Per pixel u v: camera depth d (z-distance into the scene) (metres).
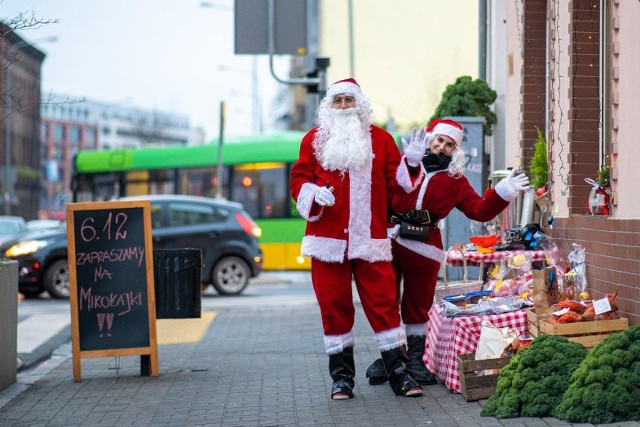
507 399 6.82
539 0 12.01
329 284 7.89
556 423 6.41
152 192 28.88
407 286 8.45
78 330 9.44
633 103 8.13
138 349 9.48
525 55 12.08
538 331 7.82
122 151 29.41
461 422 6.77
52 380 9.57
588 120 9.83
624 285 8.06
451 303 8.39
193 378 9.41
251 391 8.55
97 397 8.52
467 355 7.61
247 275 20.02
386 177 7.99
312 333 12.97
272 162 27.67
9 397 8.63
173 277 9.80
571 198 9.80
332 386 8.04
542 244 9.59
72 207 9.48
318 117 8.07
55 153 147.62
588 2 9.80
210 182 28.33
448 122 8.36
